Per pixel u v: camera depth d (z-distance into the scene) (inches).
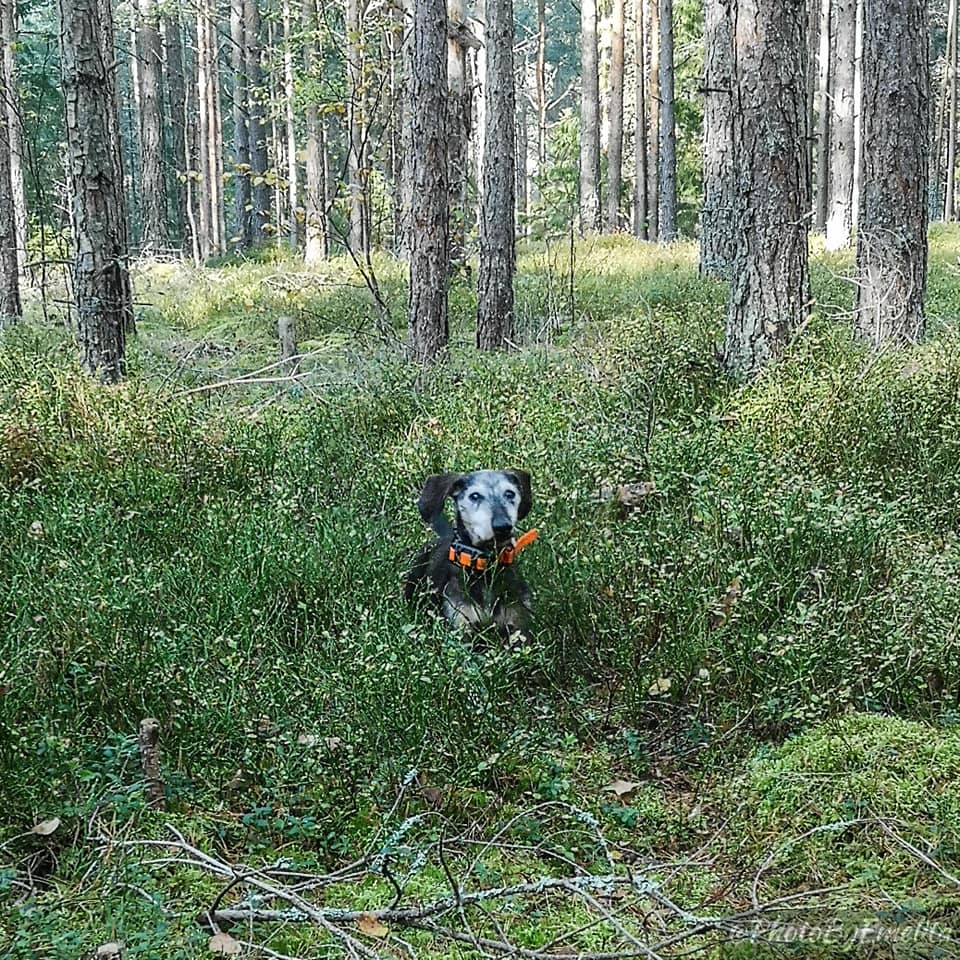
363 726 87.5
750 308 192.9
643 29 766.5
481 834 80.4
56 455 162.6
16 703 85.7
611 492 133.1
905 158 225.9
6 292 326.6
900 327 227.6
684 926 67.1
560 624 111.1
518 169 1085.8
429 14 246.1
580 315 298.2
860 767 80.6
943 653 96.4
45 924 62.5
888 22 223.9
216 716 89.3
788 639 92.4
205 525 134.4
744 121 191.3
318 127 554.6
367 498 145.3
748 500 115.8
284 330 269.0
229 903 70.1
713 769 89.5
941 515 134.6
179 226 880.9
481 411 171.8
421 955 64.5
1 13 424.2
